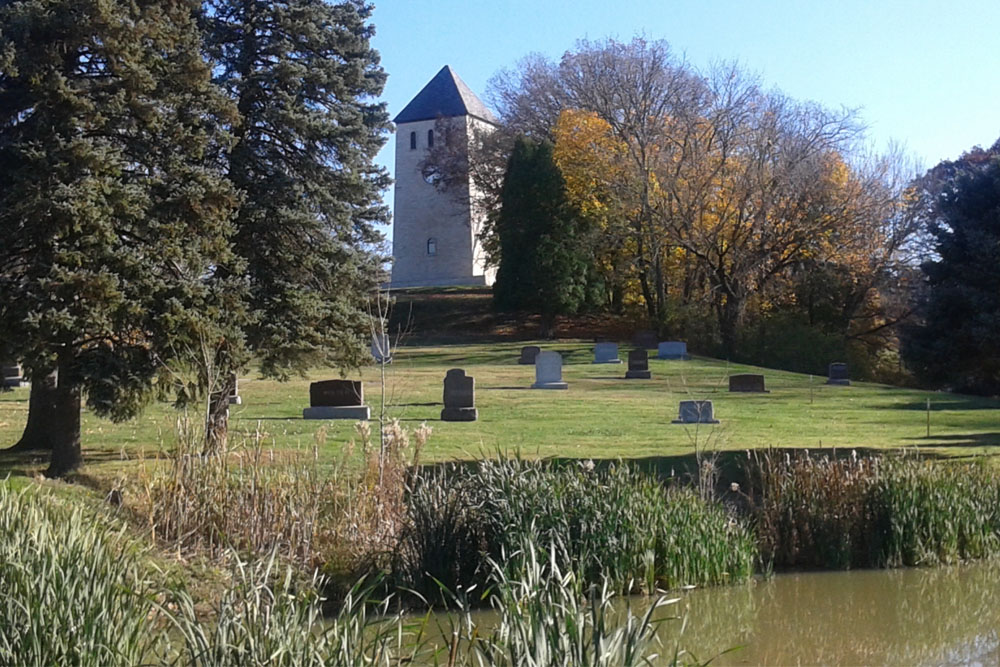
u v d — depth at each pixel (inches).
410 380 1494.8
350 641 270.4
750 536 531.2
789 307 2197.3
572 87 2410.2
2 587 295.3
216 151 782.5
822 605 478.3
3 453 757.9
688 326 2071.9
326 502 512.4
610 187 2149.4
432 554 462.3
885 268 2128.4
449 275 3085.6
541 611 250.2
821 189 2000.5
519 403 1219.9
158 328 615.8
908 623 450.0
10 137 614.9
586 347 2043.6
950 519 567.2
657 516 492.7
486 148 2709.2
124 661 283.7
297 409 1112.2
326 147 840.9
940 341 896.3
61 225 581.6
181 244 645.3
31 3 589.0
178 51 671.8
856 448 840.3
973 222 858.8
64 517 397.7
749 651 407.2
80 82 619.8
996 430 992.2
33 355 585.9
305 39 836.0
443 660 338.3
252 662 252.4
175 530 476.4
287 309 791.7
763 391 1418.6
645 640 284.4
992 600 486.3
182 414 602.5
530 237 2345.0
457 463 704.4
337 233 861.8
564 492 481.1
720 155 2054.6
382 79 887.7
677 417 1081.4
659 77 2170.3
